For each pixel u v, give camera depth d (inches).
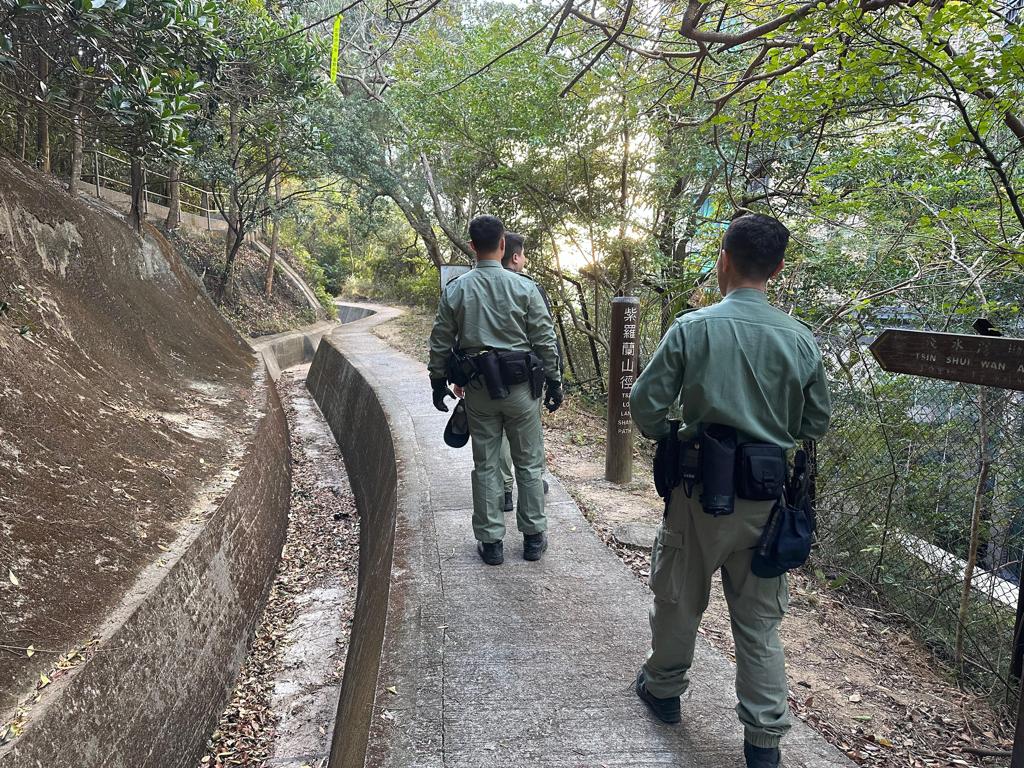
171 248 430.6
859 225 200.8
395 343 536.7
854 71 127.2
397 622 119.8
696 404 74.0
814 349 73.8
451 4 475.2
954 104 135.3
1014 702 111.9
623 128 281.3
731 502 70.8
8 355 166.6
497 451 138.8
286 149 502.6
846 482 166.9
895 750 96.4
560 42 268.8
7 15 180.7
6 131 341.4
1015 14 135.5
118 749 111.9
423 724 92.4
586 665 106.8
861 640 133.1
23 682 102.0
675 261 300.2
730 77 197.5
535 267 378.0
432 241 607.5
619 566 142.8
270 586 214.5
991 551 143.2
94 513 146.3
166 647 135.3
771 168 267.7
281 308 755.4
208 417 253.4
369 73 575.2
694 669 105.7
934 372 67.9
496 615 122.1
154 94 202.1
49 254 238.5
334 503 296.2
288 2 452.4
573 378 366.3
